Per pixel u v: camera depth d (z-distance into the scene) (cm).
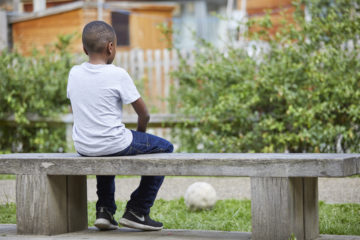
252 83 1362
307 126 1359
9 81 1564
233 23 2784
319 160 549
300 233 603
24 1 2856
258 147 1398
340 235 668
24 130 1603
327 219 815
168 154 660
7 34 2188
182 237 640
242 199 1063
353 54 1368
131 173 609
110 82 642
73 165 630
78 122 652
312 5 1458
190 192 943
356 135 1366
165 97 1722
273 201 570
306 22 1427
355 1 1429
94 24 666
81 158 627
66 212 673
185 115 1455
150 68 1781
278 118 1392
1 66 1566
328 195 1080
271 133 1389
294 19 1466
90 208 946
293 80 1348
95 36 656
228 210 933
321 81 1337
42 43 2266
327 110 1330
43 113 1569
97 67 652
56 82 1567
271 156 595
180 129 1497
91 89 644
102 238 634
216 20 2906
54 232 655
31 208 650
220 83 1441
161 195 1115
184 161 593
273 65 1375
